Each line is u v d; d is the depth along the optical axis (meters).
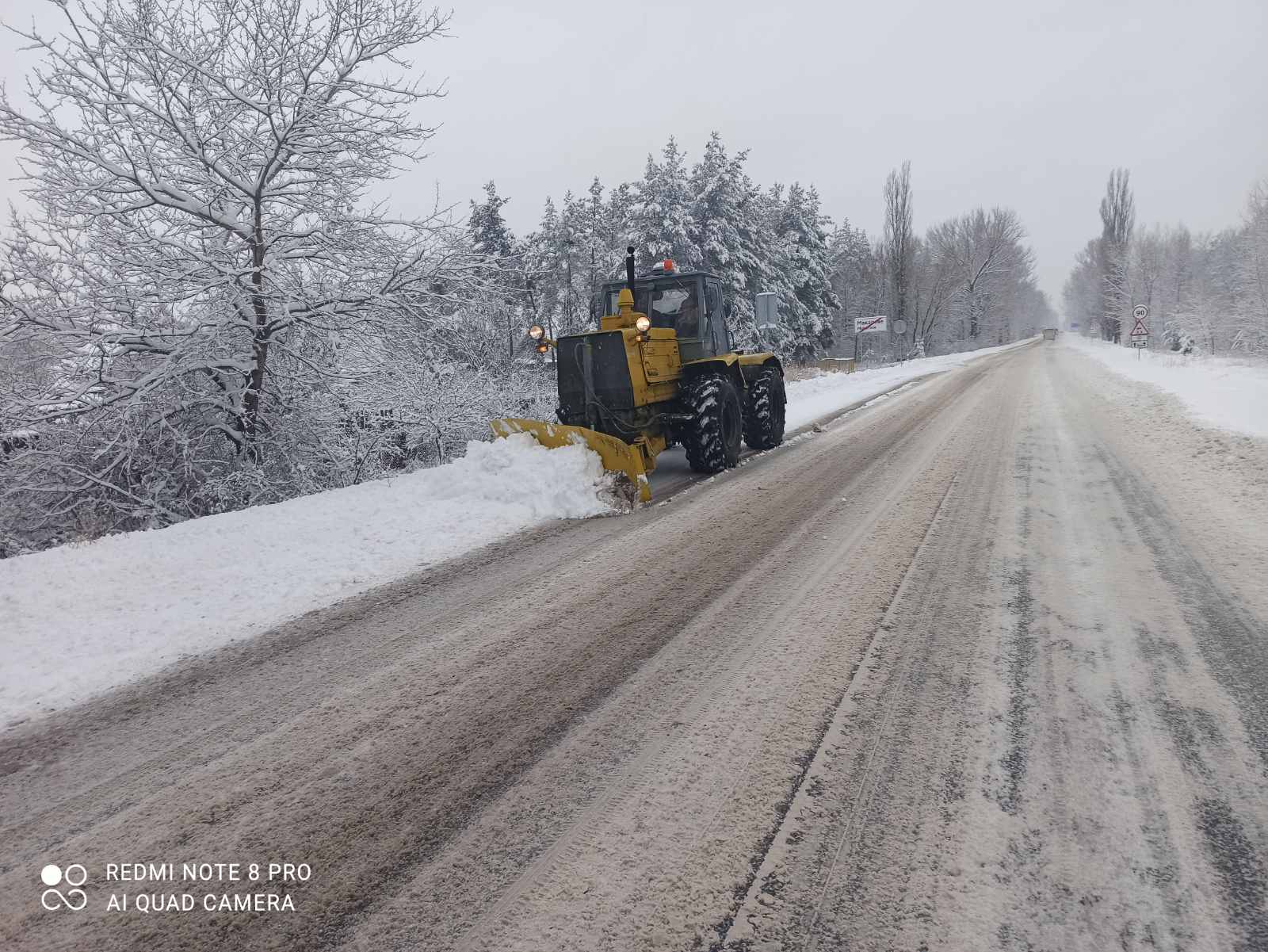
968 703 2.76
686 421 7.67
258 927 1.85
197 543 5.24
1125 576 4.04
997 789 2.25
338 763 2.58
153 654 3.56
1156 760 2.36
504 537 5.46
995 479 6.69
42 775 2.59
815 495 6.43
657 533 5.40
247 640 3.70
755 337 27.53
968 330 65.50
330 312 8.41
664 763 2.47
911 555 4.56
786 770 2.40
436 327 9.23
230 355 8.54
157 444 8.17
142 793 2.45
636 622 3.71
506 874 1.99
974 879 1.89
